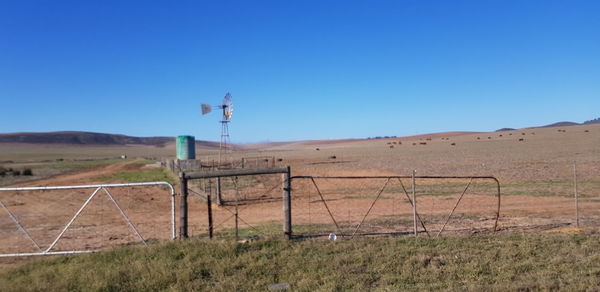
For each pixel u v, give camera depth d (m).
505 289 7.29
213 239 11.16
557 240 10.51
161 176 38.97
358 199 20.38
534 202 17.97
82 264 9.65
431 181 27.17
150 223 15.73
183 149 44.12
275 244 10.71
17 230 14.80
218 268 9.05
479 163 39.84
